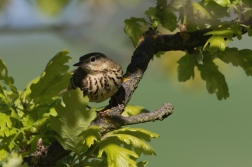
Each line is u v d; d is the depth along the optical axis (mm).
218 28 8352
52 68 7734
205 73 9078
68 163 7148
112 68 9984
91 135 6738
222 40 7891
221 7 8578
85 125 6711
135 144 6676
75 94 6680
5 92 8242
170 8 8641
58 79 7805
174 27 8641
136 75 8547
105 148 6691
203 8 8523
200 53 8641
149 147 6688
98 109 8742
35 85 7773
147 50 8641
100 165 6965
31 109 7914
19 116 7891
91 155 6988
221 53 8859
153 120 7207
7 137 7332
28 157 7012
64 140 6758
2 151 7266
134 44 9078
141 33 9016
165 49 8688
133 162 6559
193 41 8555
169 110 7223
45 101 7938
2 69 7707
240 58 8805
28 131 7590
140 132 6879
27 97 8148
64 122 6699
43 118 7480
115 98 8320
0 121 7352
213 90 9062
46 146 7273
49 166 7004
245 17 8336
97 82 9828
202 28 8641
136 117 7262
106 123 7266
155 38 8695
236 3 8266
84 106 6691
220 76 9016
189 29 8742
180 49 8688
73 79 10031
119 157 6578
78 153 6816
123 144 7402
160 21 8602
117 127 7277
